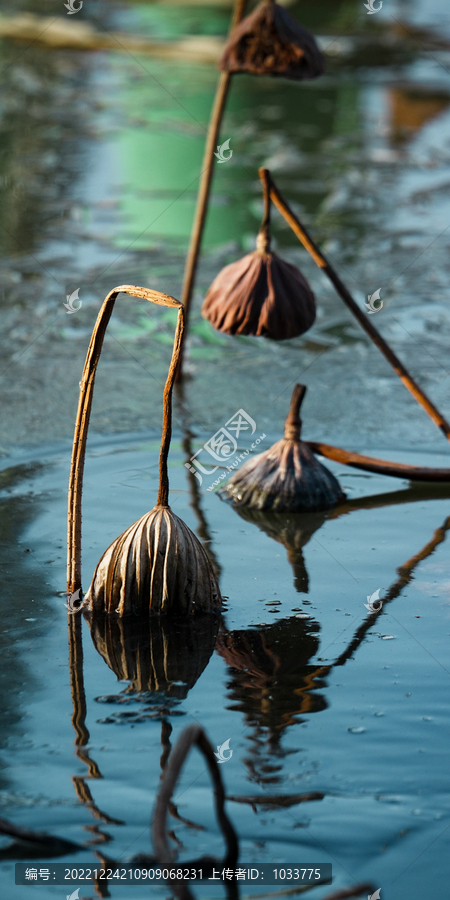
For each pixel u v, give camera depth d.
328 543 5.27
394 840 2.99
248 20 5.97
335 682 3.89
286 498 5.69
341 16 23.41
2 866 2.88
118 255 10.55
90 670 3.97
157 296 3.90
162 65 19.25
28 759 3.36
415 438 6.73
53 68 19.30
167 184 13.18
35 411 7.05
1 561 4.94
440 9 26.03
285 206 5.68
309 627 4.36
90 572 4.81
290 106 17.44
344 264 10.48
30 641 4.20
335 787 3.24
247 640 4.23
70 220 11.66
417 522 5.57
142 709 3.69
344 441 6.67
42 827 3.02
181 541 4.38
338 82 19.08
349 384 7.68
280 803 3.15
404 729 3.57
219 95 7.18
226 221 11.73
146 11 23.30
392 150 15.12
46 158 14.14
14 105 16.94
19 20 21.89
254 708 3.70
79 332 8.70
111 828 3.02
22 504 5.61
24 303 9.25
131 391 7.48
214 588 4.50
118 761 3.35
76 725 3.57
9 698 3.75
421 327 8.89
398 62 20.48
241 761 3.37
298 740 3.49
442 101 17.92
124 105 17.02
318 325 8.99
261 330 5.66
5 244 10.80
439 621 4.42
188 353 8.38
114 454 6.41
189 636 4.26
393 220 12.00
